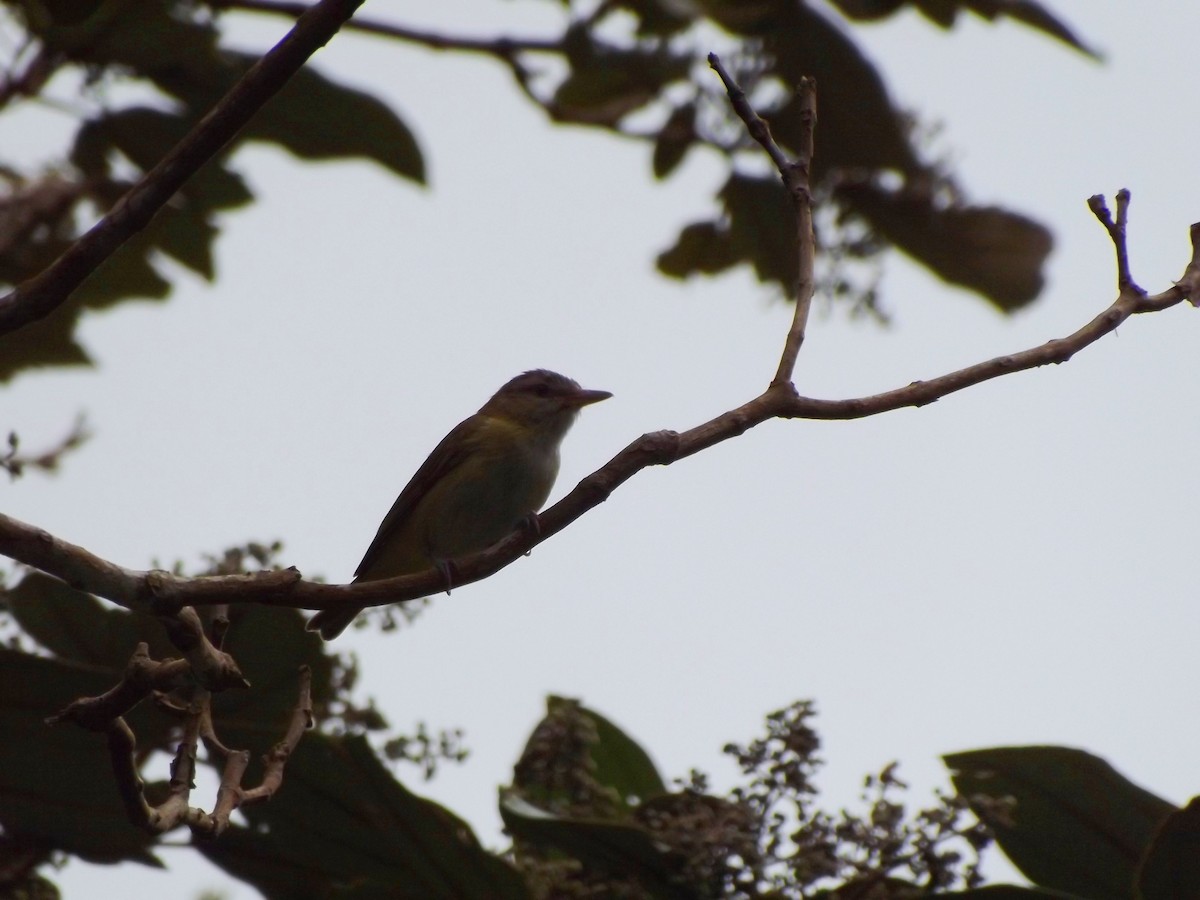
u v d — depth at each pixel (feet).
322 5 22.50
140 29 41.06
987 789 29.53
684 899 28.27
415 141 44.98
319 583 22.38
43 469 38.06
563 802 30.76
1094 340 25.85
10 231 42.91
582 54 45.93
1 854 32.53
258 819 30.86
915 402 24.81
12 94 41.14
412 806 28.86
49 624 31.19
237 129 22.86
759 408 24.52
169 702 22.76
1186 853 26.37
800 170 27.25
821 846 26.91
